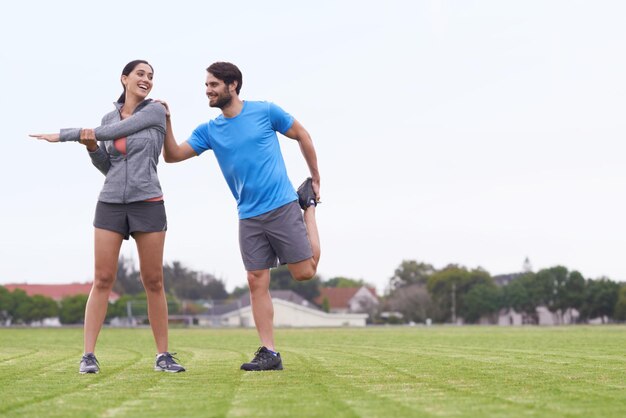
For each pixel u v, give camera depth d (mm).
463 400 4477
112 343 17266
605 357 9219
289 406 4211
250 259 7137
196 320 88750
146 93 6969
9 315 87250
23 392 5043
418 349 12141
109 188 6723
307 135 7328
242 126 7094
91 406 4324
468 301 102000
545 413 3932
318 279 125688
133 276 119062
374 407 4156
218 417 3820
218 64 7051
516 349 12125
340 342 16516
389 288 119125
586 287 99375
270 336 7062
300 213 7199
